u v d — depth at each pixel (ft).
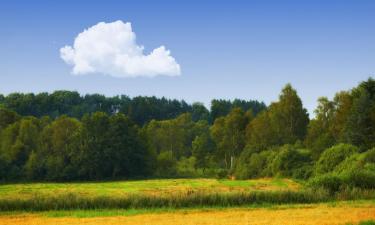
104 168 420.36
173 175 432.66
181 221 117.60
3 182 392.06
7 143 430.20
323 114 343.05
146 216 130.82
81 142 423.23
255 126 382.22
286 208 146.10
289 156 285.64
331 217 118.93
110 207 151.02
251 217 124.06
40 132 447.01
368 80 295.89
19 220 125.80
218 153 438.81
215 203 155.02
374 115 261.24
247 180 291.17
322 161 249.75
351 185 175.42
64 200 150.51
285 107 376.68
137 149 440.04
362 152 245.24
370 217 117.39
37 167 411.95
